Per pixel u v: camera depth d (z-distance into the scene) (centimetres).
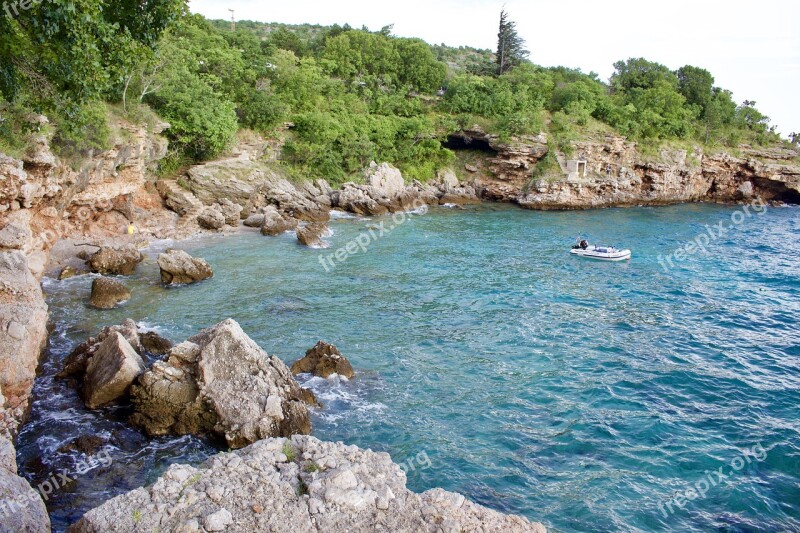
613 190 7831
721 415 2045
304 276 3594
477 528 1098
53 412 1797
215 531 1020
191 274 3297
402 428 1844
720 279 4009
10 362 1619
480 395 2114
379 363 2345
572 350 2605
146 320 2655
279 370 1852
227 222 5041
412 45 9900
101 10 2008
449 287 3544
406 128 7806
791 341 2827
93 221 4131
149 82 4806
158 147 4825
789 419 2031
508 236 5375
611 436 1872
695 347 2708
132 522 1038
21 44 1869
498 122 7994
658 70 10938
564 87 9362
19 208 2769
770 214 7512
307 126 6769
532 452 1755
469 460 1689
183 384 1741
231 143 5828
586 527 1427
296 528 1045
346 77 9294
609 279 3916
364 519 1084
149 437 1700
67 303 2823
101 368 1845
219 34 8350
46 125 3156
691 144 8719
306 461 1247
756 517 1502
